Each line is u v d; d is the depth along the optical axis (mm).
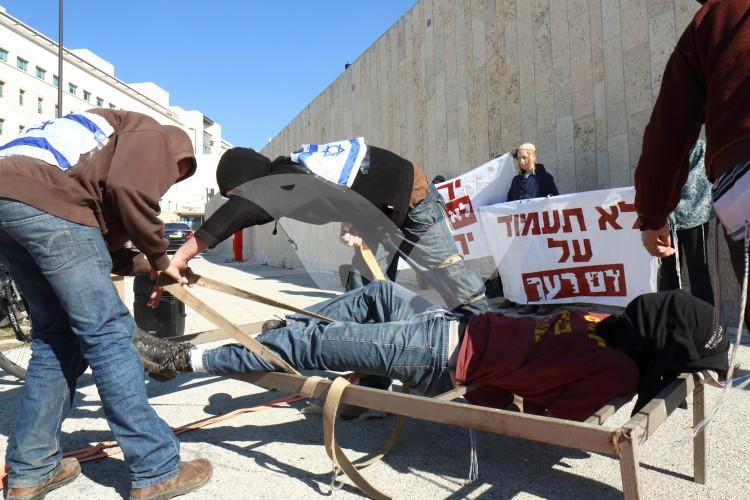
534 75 7977
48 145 1948
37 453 2057
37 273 2037
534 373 2115
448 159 10203
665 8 6016
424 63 10953
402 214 2906
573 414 2027
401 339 2338
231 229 2594
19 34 46219
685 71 1483
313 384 2225
